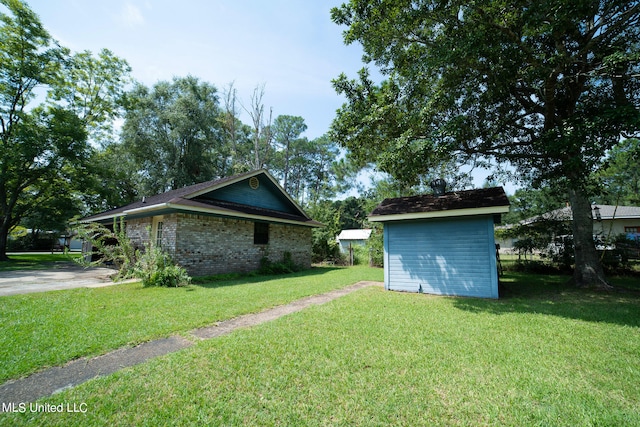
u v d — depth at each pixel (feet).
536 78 22.82
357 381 9.00
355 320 15.81
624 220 63.46
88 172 58.29
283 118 117.29
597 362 10.53
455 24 22.70
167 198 38.40
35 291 22.93
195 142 86.07
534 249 43.42
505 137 31.65
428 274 26.50
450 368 9.96
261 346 11.70
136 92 83.30
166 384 8.69
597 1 19.52
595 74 21.66
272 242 44.21
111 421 6.98
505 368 10.00
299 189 125.29
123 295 21.81
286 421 7.06
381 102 25.03
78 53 63.82
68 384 8.77
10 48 51.60
